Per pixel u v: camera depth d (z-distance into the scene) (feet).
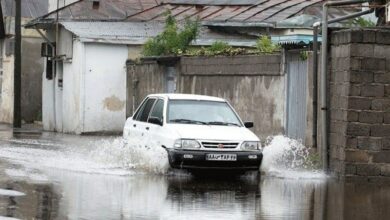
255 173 56.70
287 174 57.36
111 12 126.52
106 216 37.63
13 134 104.17
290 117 70.33
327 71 59.11
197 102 59.11
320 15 101.40
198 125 56.24
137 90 104.73
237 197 45.60
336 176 56.80
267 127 74.08
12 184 47.47
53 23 118.21
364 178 55.31
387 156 55.42
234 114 59.26
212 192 47.52
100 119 112.27
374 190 50.03
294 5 110.32
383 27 55.47
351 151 55.42
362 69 55.36
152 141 56.70
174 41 100.17
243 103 78.02
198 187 49.62
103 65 112.06
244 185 51.37
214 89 83.15
